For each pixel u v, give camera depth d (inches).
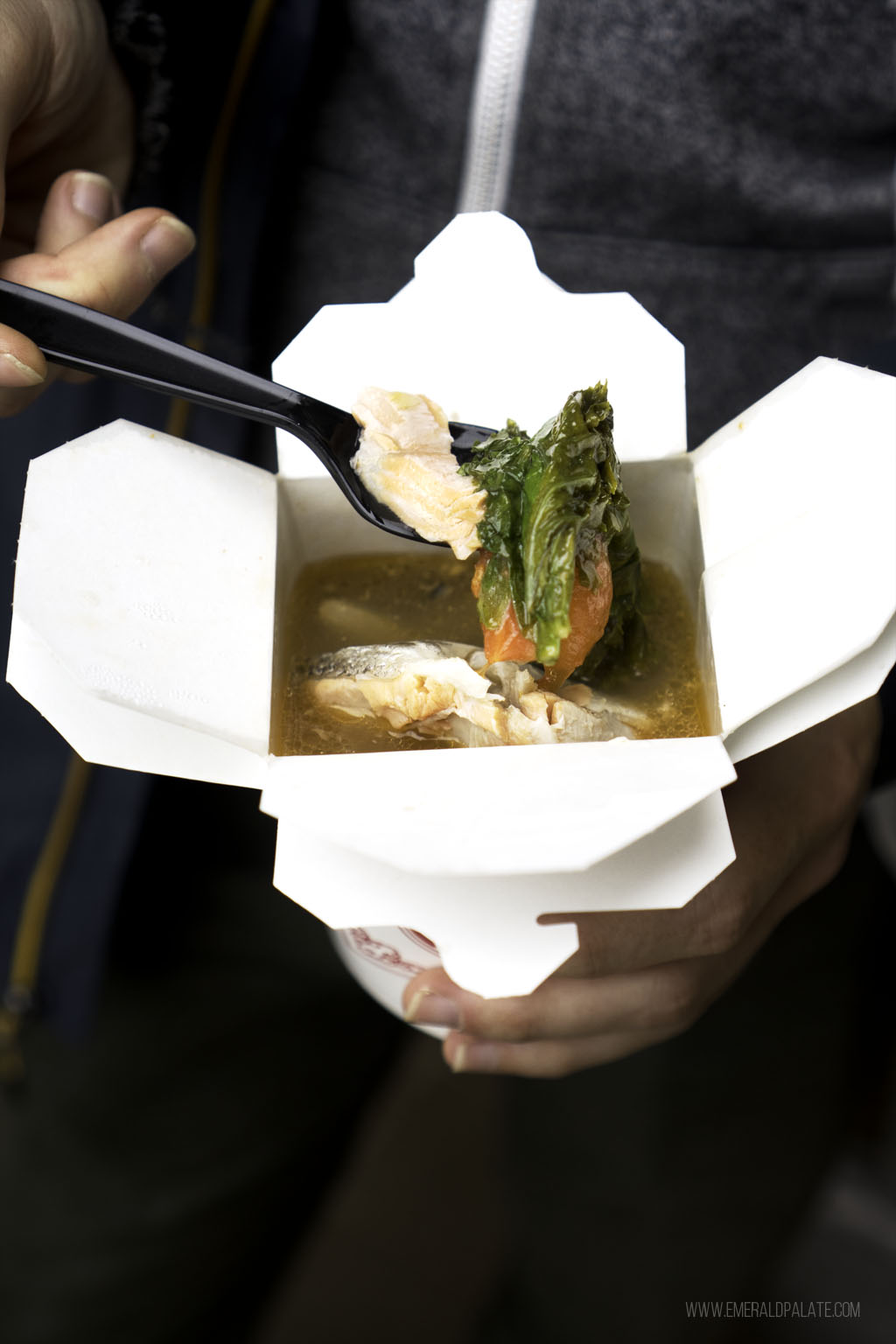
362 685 16.5
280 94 20.3
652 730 16.8
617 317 17.3
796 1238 29.2
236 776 15.2
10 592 22.8
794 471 16.5
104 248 16.8
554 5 19.5
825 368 16.5
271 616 16.2
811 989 25.8
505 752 14.9
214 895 24.5
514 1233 28.9
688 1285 28.0
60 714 15.3
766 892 17.5
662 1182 26.7
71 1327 25.7
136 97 20.0
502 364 17.3
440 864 14.2
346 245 21.6
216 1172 25.9
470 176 20.8
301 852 15.3
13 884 22.5
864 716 19.0
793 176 20.3
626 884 15.2
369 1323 29.9
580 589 16.0
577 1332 29.2
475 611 17.9
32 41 17.3
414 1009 17.6
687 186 20.4
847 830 19.2
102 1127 25.0
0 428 22.1
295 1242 28.3
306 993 25.7
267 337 22.5
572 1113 26.3
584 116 20.1
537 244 21.2
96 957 22.5
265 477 17.0
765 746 15.6
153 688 15.1
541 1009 17.6
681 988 17.8
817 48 19.4
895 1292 28.5
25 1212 25.4
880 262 21.0
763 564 15.9
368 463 16.9
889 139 20.5
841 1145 28.7
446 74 20.2
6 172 19.2
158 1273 25.8
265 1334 29.6
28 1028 24.0
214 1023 25.1
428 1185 32.3
